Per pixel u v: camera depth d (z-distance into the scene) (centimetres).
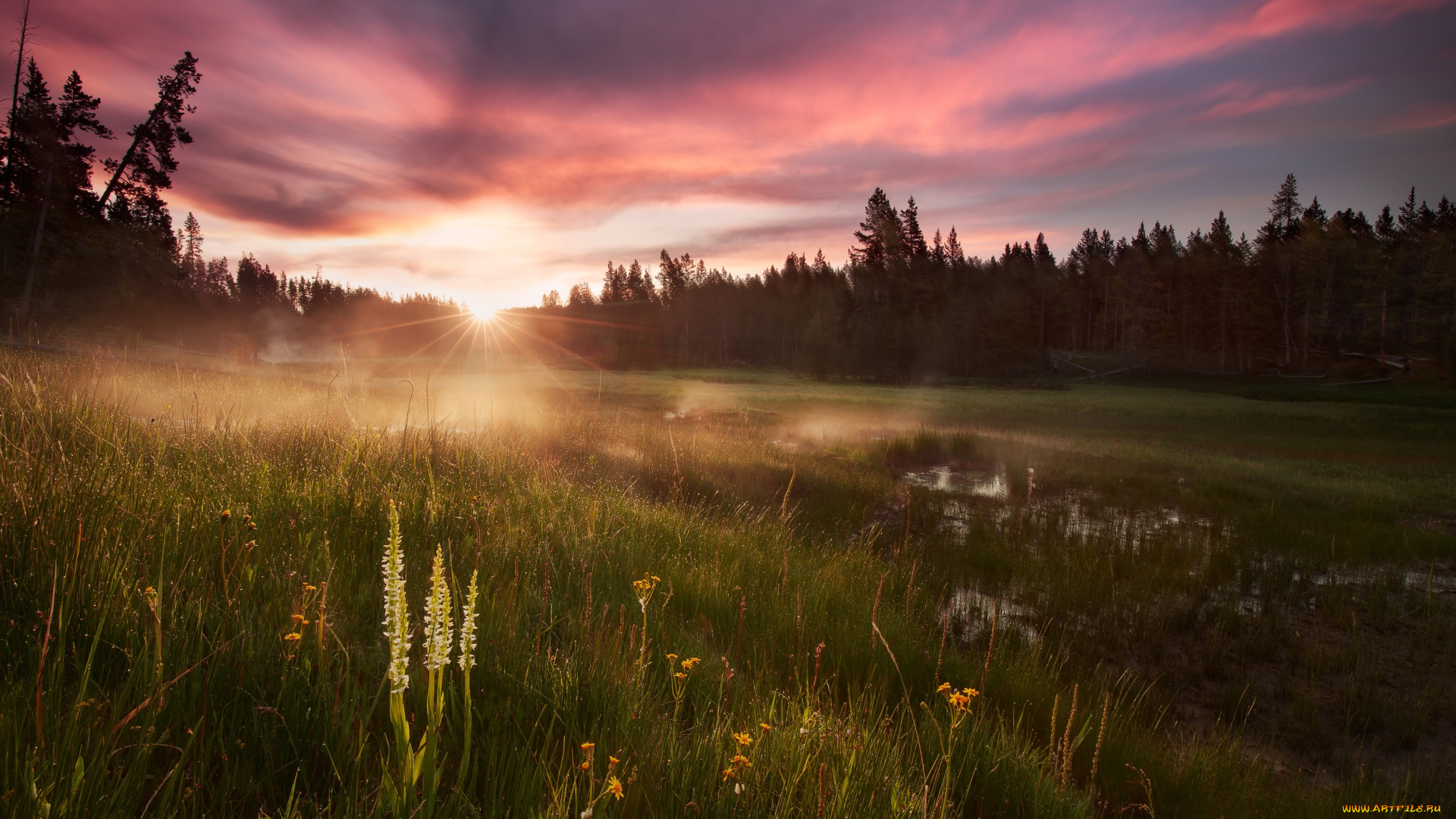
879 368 6931
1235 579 841
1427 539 1041
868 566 687
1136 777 343
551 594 351
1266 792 385
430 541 387
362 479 480
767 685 300
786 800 191
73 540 251
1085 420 3362
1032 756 296
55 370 736
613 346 8931
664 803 190
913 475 1595
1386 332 7862
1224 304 8069
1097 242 14138
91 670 196
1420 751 482
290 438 613
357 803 154
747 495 1033
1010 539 959
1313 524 1139
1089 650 602
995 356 8138
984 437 2034
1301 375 7388
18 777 141
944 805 208
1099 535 1006
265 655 213
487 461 668
